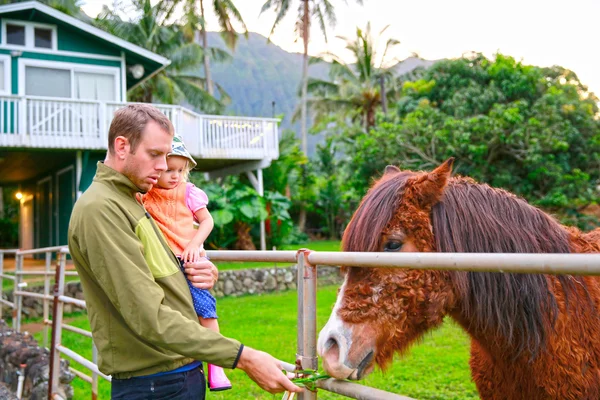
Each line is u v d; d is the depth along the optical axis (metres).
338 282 14.44
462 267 1.37
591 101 21.23
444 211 2.02
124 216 1.59
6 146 12.60
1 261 8.53
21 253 7.79
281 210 17.94
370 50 32.94
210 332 1.54
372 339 1.82
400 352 1.93
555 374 2.00
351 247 2.01
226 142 15.50
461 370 5.30
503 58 19.44
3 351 5.23
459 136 16.30
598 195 17.83
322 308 9.84
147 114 1.64
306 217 31.19
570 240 2.26
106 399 4.90
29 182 19.86
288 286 13.99
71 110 13.27
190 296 1.73
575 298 2.10
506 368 2.12
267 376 1.55
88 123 13.46
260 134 16.06
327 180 30.53
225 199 16.12
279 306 10.78
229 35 31.02
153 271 1.63
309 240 27.08
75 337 8.00
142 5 25.56
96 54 15.13
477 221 2.04
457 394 4.54
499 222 2.06
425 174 2.02
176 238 1.95
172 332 1.49
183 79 27.78
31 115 12.88
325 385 1.77
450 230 1.99
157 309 1.49
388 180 2.12
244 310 10.27
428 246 1.96
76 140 13.27
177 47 27.30
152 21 25.62
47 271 7.02
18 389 4.50
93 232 1.53
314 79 36.47
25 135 12.76
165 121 1.66
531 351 1.99
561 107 17.86
